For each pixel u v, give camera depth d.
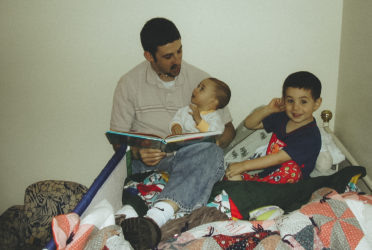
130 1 1.53
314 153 1.27
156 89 1.47
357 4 1.33
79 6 1.55
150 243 0.91
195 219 1.04
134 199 1.15
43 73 1.66
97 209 0.92
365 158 1.30
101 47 1.61
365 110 1.29
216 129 1.45
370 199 0.98
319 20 1.52
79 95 1.69
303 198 1.18
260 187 1.17
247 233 0.91
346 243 0.83
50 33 1.59
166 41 1.30
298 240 0.84
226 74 1.63
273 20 1.53
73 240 0.79
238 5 1.51
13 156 1.81
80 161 1.83
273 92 1.65
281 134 1.36
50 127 1.75
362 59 1.30
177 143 1.17
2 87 1.68
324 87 1.62
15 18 1.57
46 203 1.43
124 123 1.50
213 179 1.14
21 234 1.37
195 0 1.52
